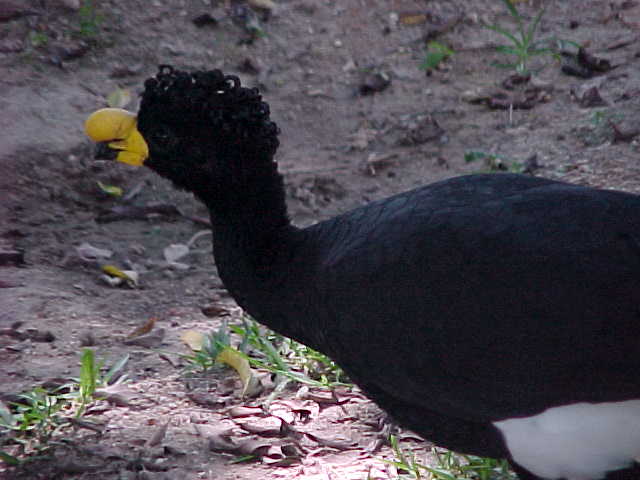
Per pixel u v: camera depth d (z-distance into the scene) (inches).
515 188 295.3
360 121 577.0
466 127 564.1
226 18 647.1
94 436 343.6
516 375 271.7
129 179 539.2
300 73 613.6
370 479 315.6
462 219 280.1
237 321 425.7
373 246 290.5
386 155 544.1
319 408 362.0
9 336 403.2
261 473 323.6
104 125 322.7
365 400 366.6
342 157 550.9
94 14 638.5
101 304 438.0
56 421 350.0
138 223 512.1
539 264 266.8
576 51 605.9
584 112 556.1
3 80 583.8
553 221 271.9
